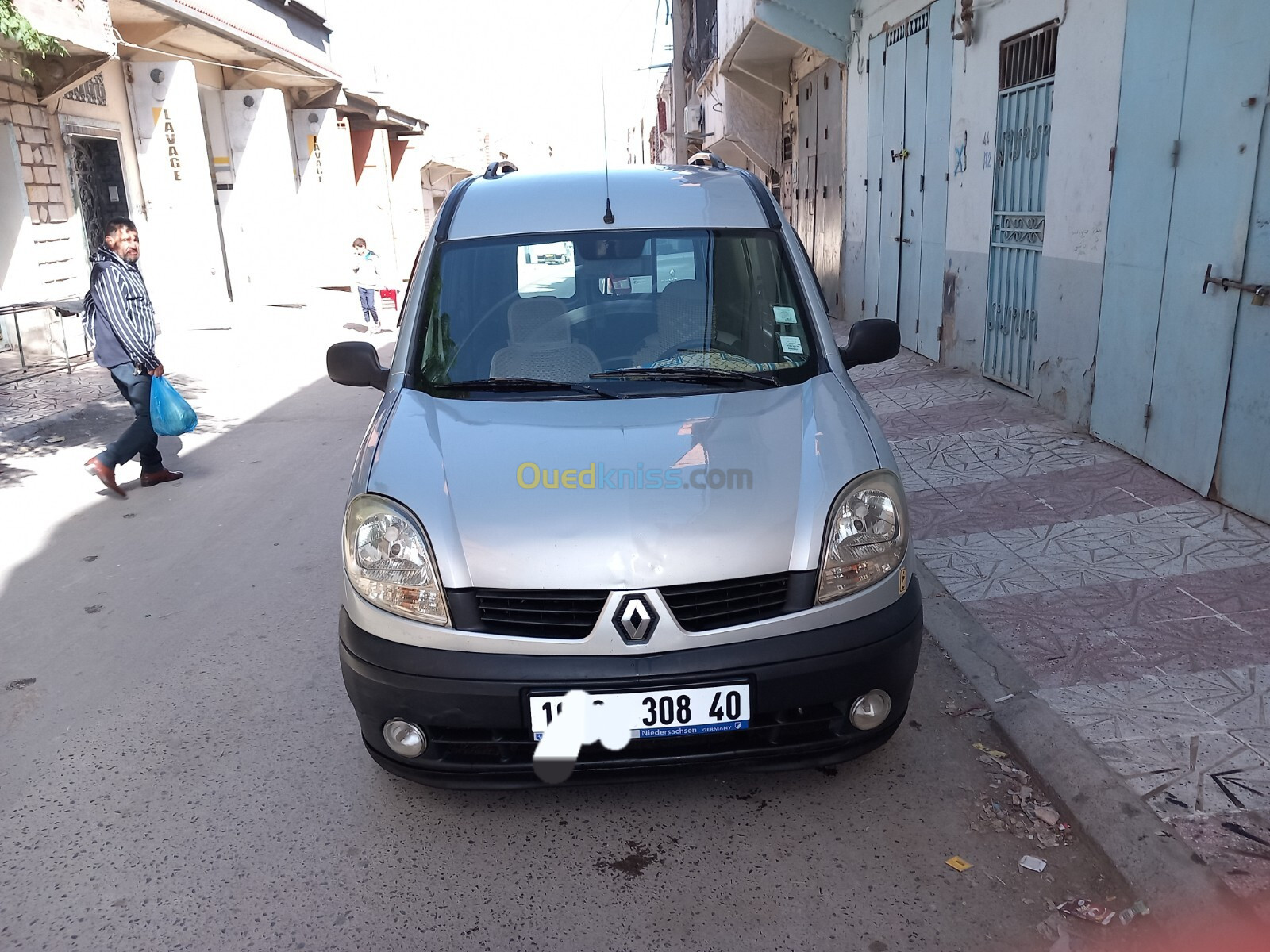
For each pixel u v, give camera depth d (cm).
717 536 273
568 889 273
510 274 384
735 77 1778
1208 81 489
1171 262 533
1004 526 508
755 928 255
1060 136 662
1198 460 517
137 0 1284
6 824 313
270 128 1841
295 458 759
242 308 1852
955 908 258
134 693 397
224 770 338
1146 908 249
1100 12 599
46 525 617
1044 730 322
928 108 946
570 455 300
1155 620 395
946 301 912
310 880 281
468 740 277
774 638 271
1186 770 296
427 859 288
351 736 358
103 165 1434
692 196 412
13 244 1195
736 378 348
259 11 1744
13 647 445
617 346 361
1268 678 346
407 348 371
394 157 3091
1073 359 658
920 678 372
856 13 1191
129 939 261
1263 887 246
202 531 595
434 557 276
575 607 270
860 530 284
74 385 1069
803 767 288
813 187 1526
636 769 277
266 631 450
